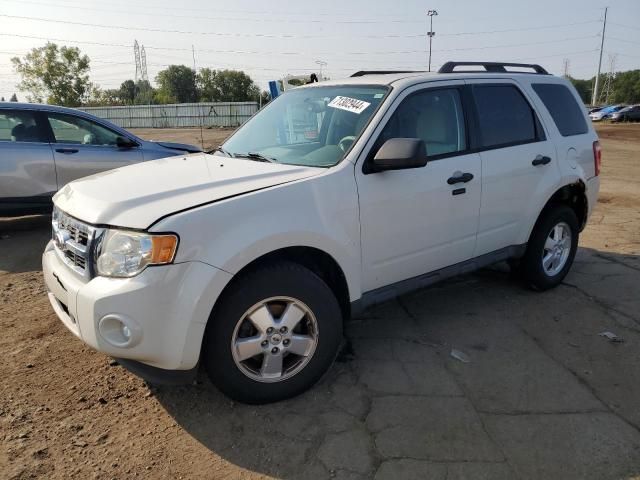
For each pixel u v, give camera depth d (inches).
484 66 175.3
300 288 115.9
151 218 102.1
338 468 100.0
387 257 135.1
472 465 100.8
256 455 103.7
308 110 152.9
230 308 108.8
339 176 123.7
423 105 144.4
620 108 1873.8
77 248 111.0
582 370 135.9
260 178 120.0
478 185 152.2
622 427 112.4
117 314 100.2
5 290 191.2
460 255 154.5
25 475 97.7
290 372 119.4
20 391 124.5
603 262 223.5
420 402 121.0
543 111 178.4
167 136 1175.6
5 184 259.4
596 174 196.9
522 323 163.0
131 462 101.8
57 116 274.4
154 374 106.7
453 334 155.7
